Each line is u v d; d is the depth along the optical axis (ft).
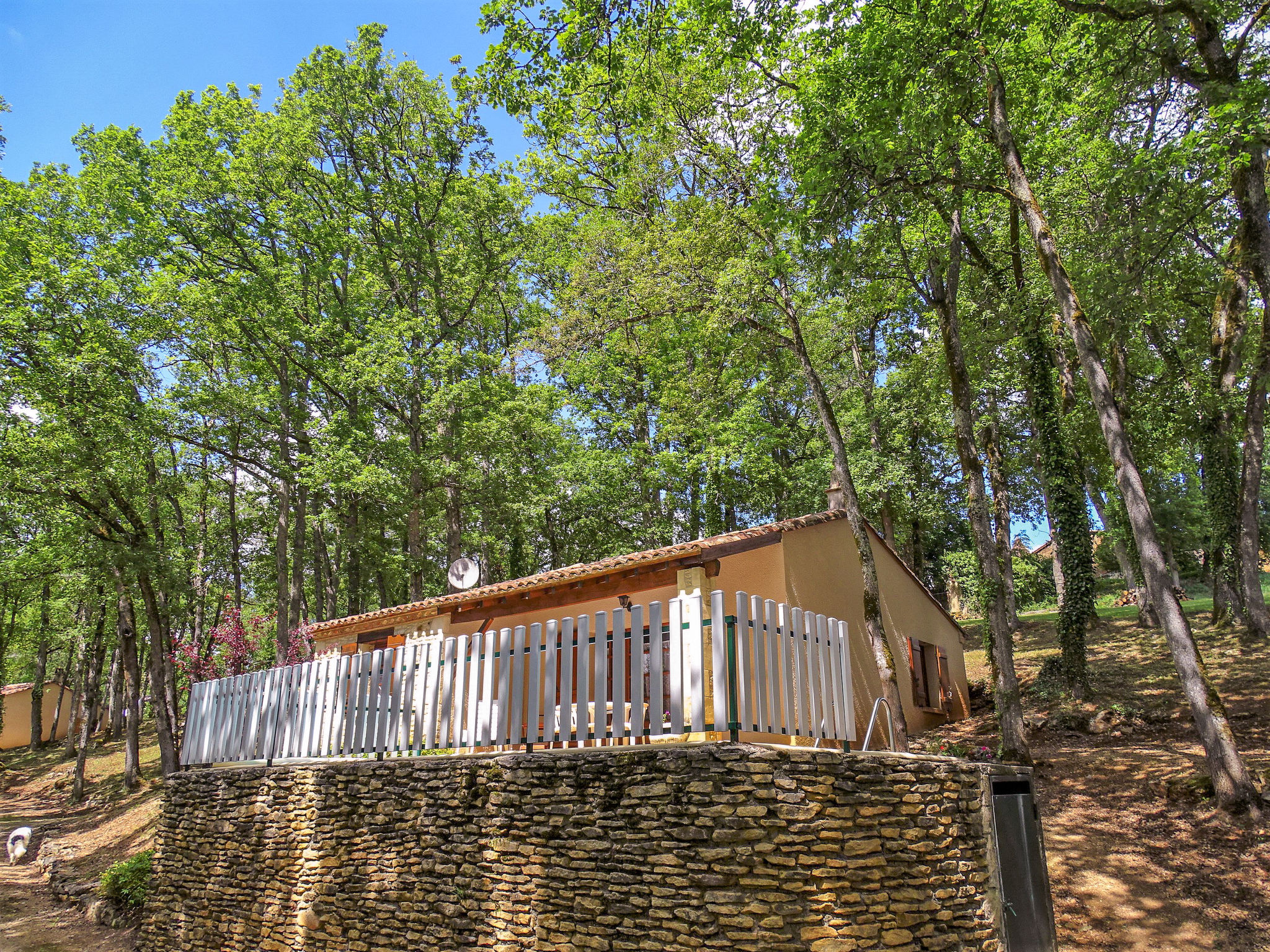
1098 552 113.39
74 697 142.31
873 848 19.92
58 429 66.90
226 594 103.86
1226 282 56.34
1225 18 43.04
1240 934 24.34
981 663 74.02
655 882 19.92
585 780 22.22
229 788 35.86
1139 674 53.11
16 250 71.41
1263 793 31.40
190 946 35.24
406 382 81.00
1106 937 25.68
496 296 100.12
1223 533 60.13
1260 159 44.55
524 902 22.66
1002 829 23.82
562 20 38.47
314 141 90.07
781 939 18.07
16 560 81.00
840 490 53.78
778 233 49.37
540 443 92.94
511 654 27.04
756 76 51.13
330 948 28.04
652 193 56.44
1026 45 50.06
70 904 51.19
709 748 19.95
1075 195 55.06
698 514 98.17
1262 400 53.98
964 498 106.63
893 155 43.42
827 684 25.12
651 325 65.21
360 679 32.12
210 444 81.76
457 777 25.73
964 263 64.18
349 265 94.38
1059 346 62.54
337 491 85.46
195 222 85.46
